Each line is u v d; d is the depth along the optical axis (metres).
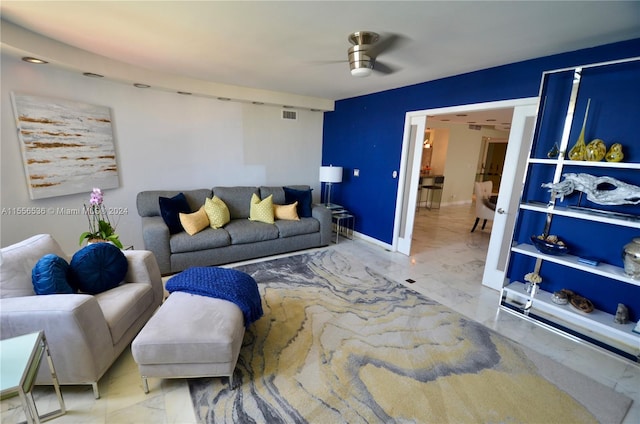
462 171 8.42
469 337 2.30
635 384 1.88
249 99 4.30
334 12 1.89
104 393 1.70
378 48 2.49
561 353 2.16
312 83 3.90
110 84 3.37
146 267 2.28
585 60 2.36
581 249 2.48
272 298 2.84
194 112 4.12
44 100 2.71
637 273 2.00
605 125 2.29
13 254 1.76
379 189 4.47
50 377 1.59
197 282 2.10
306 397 1.70
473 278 3.44
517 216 2.62
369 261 3.90
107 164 3.42
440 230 5.63
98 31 2.30
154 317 1.78
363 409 1.63
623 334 2.08
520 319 2.59
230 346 1.66
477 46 2.40
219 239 3.45
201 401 1.66
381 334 2.30
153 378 1.80
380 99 4.29
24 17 2.06
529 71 2.70
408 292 3.04
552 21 1.92
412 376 1.88
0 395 1.18
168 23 2.12
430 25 2.04
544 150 2.66
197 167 4.29
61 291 1.73
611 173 2.28
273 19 2.02
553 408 1.68
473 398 1.72
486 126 8.24
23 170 2.63
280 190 4.50
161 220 3.36
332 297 2.88
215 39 2.42
